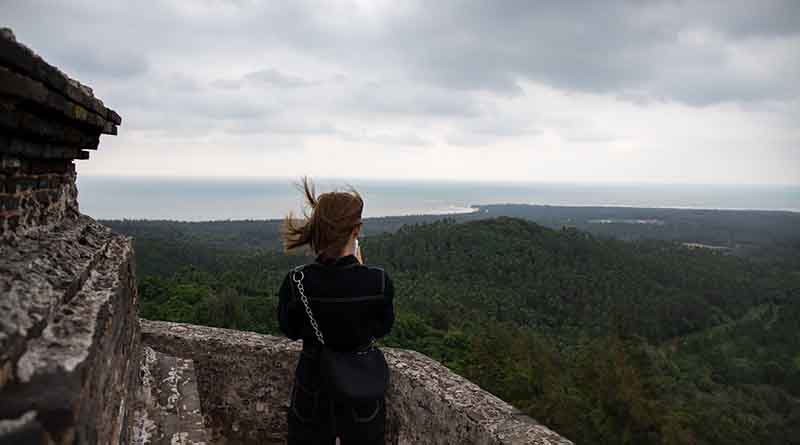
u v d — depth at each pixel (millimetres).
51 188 1540
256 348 2938
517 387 19594
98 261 1553
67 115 1256
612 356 20250
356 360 1514
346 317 1502
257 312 20781
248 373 2939
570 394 19656
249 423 2963
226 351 2939
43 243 1303
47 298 981
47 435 693
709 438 23859
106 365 1188
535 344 27234
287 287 1563
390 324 1612
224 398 2965
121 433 1591
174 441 1984
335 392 1453
